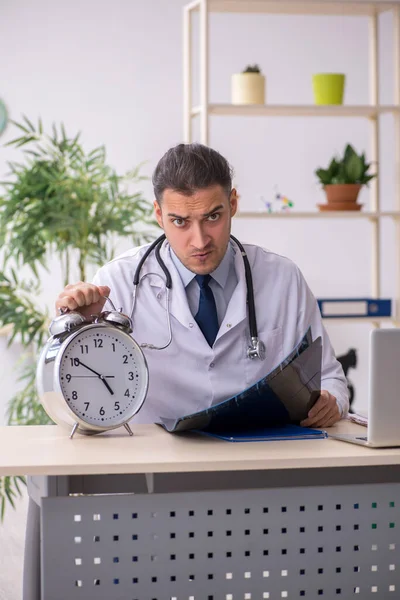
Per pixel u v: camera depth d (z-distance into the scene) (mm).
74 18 4254
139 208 3406
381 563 1434
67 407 1497
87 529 1339
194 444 1462
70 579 1337
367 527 1427
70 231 3336
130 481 1574
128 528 1350
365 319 3541
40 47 4238
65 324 1520
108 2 4273
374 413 1412
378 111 3459
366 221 4559
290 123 4469
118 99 4320
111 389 1529
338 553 1418
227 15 4375
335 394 1845
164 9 4320
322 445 1461
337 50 4492
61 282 4242
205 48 3248
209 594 1377
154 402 1876
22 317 3328
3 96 4223
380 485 1428
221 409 1483
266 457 1344
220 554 1377
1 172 4234
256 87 3363
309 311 2037
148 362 1869
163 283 1893
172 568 1364
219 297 1903
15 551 3143
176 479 1569
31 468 1279
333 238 4535
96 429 1518
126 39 4301
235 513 1379
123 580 1352
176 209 1629
